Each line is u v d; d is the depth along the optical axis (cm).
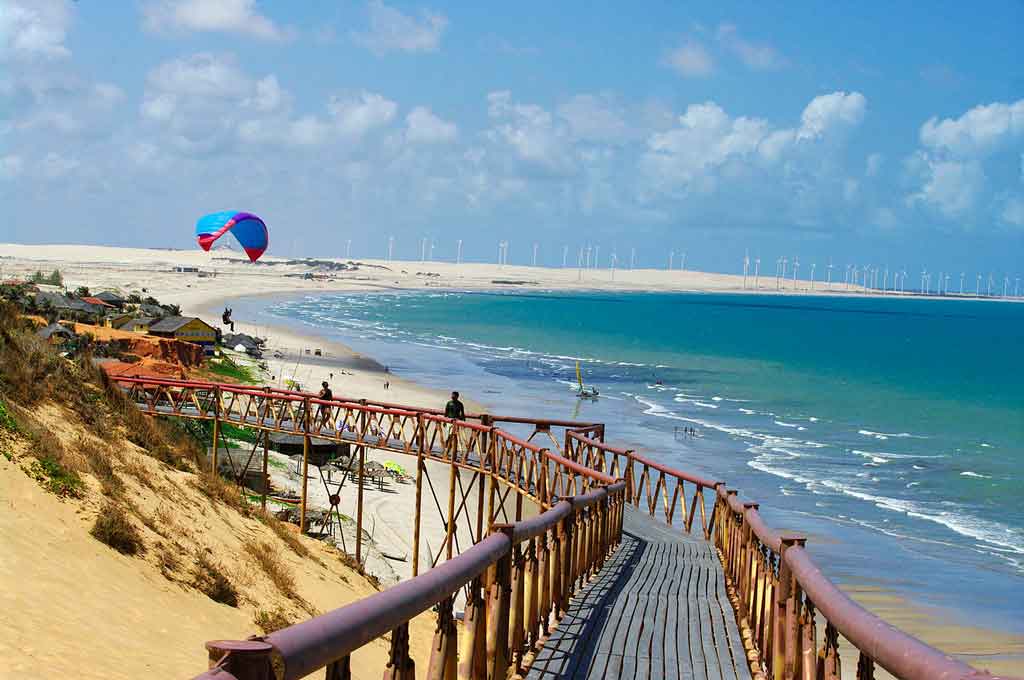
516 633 762
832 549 3334
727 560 1430
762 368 11769
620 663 818
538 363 10494
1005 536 3656
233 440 3797
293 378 7138
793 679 611
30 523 1237
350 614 335
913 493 4544
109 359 4850
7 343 1836
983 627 2512
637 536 1867
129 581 1252
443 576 443
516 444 2461
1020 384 10988
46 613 1008
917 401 9044
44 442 1476
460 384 7931
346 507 3519
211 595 1414
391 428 2947
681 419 6844
